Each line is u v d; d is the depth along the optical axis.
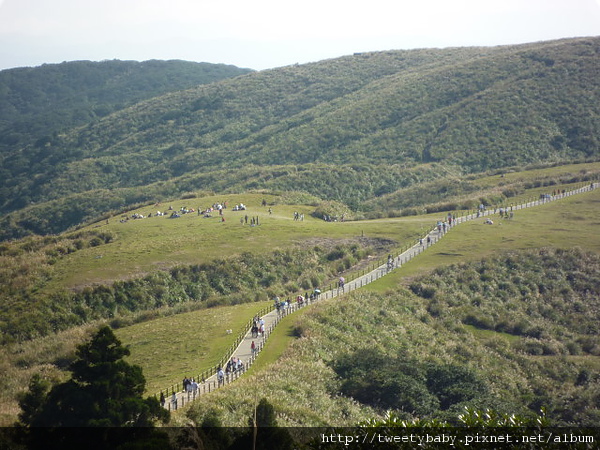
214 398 30.58
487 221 79.44
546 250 65.38
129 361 42.25
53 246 77.00
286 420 28.72
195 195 117.25
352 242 76.88
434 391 37.78
